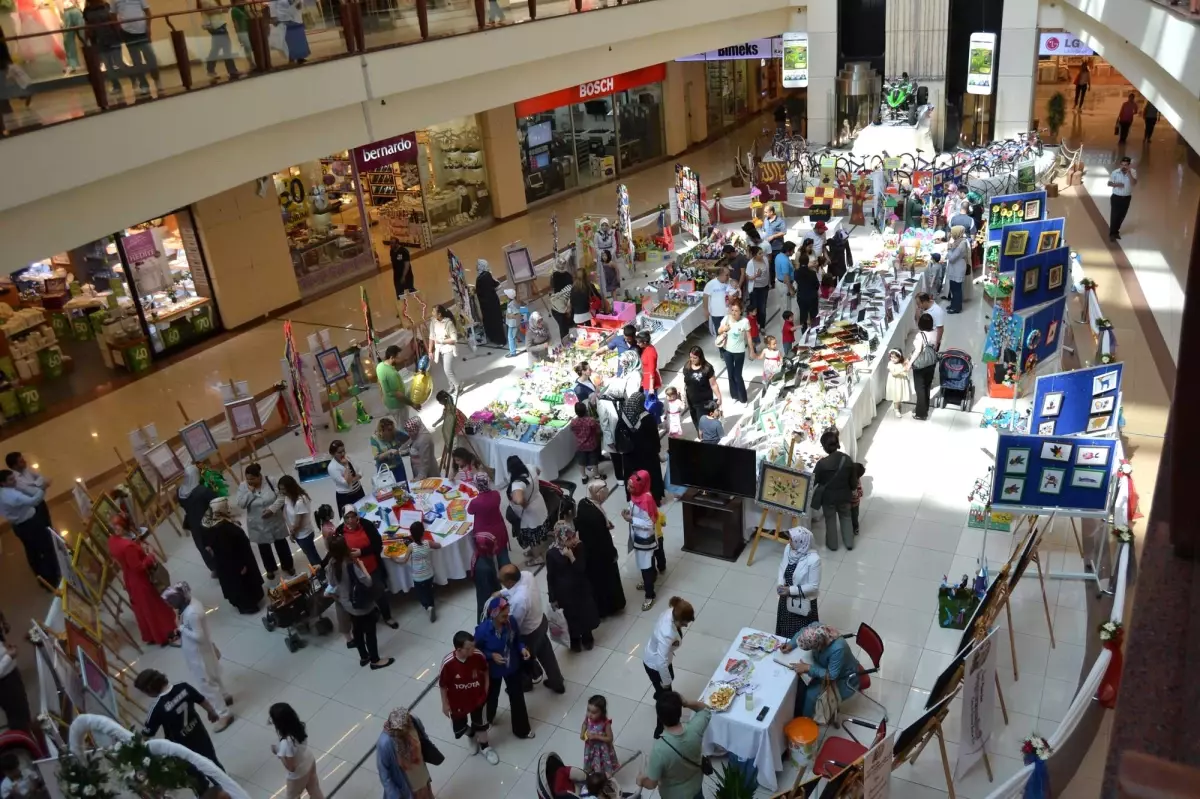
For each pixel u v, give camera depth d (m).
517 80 13.73
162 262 14.70
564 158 22.56
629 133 24.34
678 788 5.87
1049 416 8.74
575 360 11.99
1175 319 12.66
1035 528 7.25
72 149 8.15
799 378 10.84
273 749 6.40
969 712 6.21
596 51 15.39
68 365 14.48
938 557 8.84
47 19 8.36
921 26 21.44
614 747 6.92
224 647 8.61
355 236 17.92
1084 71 24.47
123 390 13.73
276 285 16.22
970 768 6.55
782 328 13.10
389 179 19.09
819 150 22.05
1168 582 1.19
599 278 14.84
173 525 10.34
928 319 10.68
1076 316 12.95
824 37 22.14
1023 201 13.66
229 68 9.62
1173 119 9.60
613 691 7.60
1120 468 8.05
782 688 6.64
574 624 7.90
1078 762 6.43
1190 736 1.00
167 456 10.55
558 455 10.42
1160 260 14.66
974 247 15.22
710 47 19.11
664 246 17.30
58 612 8.12
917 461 10.37
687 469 8.92
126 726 7.62
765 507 8.82
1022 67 20.84
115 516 8.73
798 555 7.17
